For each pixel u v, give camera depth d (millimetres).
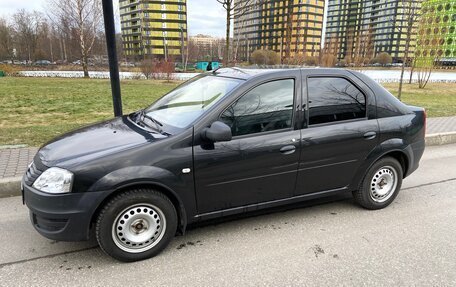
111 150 3008
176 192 3141
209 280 2865
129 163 2949
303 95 3652
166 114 3701
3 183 4504
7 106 11594
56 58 67188
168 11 79250
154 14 78188
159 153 3045
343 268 3037
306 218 4023
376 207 4250
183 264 3092
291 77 3639
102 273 2955
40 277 2896
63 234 2895
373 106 4008
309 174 3734
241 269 3016
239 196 3461
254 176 3451
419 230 3746
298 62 26422
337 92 3836
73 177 2824
